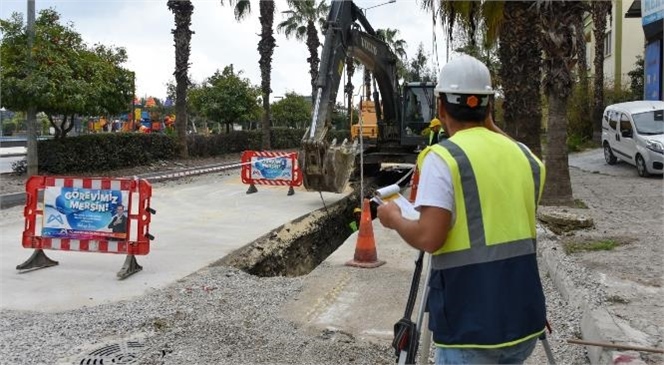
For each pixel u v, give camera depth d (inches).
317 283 264.4
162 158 944.3
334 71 489.7
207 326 205.8
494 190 93.3
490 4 475.8
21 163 717.3
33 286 262.8
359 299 239.6
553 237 317.7
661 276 238.4
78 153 744.3
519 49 454.0
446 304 93.0
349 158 466.6
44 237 288.4
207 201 541.0
